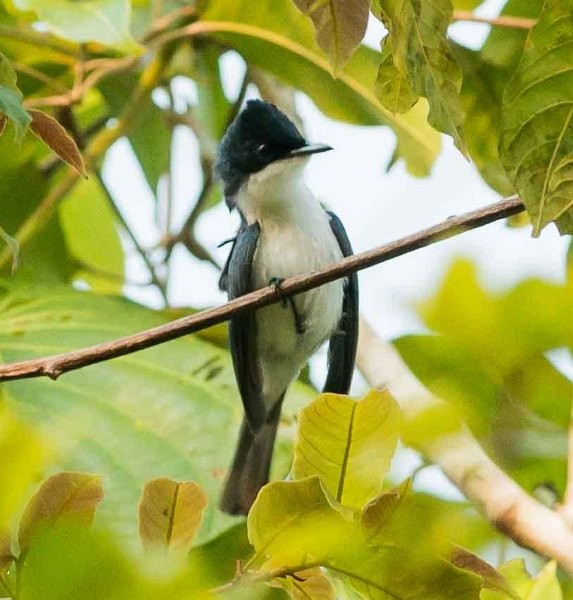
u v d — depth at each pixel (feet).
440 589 16.94
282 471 32.71
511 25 27.17
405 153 36.29
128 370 31.89
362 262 23.15
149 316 34.99
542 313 31.01
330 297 37.91
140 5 40.37
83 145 38.50
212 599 14.76
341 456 18.52
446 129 20.93
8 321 33.94
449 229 22.40
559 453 31.09
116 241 43.96
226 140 39.24
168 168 42.29
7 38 38.88
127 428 30.42
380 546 16.89
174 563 15.20
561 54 20.39
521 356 31.17
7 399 30.25
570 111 20.43
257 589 17.16
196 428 31.17
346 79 35.32
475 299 31.37
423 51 20.70
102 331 33.71
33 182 39.96
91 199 44.24
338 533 16.65
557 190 20.51
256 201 38.14
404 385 29.96
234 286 38.01
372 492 18.48
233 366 33.14
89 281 43.09
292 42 35.86
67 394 30.94
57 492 17.24
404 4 20.48
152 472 29.73
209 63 42.11
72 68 38.86
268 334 38.68
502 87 27.50
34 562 12.80
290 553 16.90
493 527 27.17
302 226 38.19
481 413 31.35
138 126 42.04
